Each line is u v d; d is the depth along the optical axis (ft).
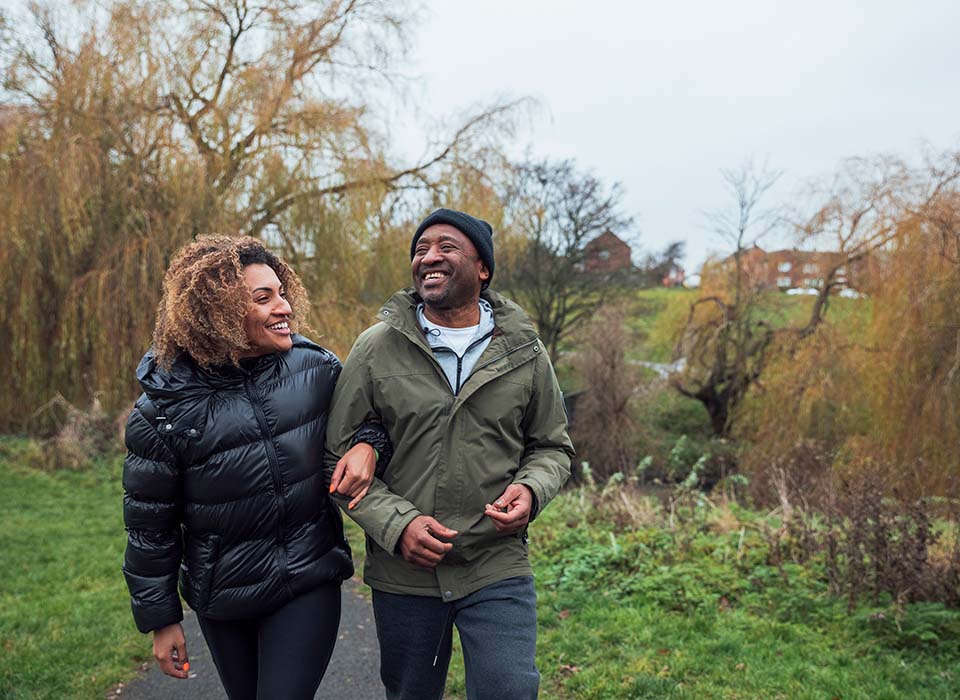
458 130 49.14
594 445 59.88
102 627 16.25
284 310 7.25
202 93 42.50
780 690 12.81
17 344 39.01
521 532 7.82
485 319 7.90
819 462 34.37
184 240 38.40
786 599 16.75
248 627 7.75
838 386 48.21
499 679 7.04
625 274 80.69
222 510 7.12
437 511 7.41
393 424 7.51
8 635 15.74
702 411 71.92
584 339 67.15
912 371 42.19
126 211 38.93
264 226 42.63
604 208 75.77
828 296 53.47
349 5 46.24
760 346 61.67
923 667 13.79
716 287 67.77
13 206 36.96
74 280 38.37
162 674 13.87
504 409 7.57
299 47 44.29
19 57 40.11
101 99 39.73
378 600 7.79
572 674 13.61
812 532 18.70
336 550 7.79
